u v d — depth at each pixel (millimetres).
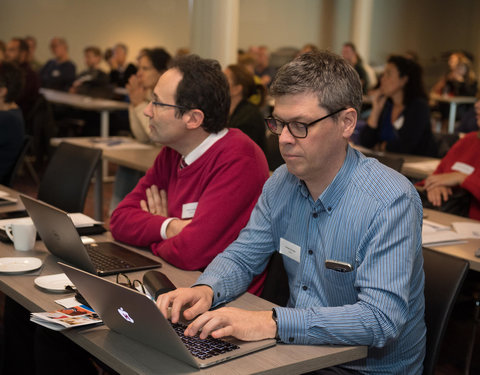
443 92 9414
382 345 1390
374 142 4617
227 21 5504
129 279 1756
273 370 1253
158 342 1278
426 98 4488
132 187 4145
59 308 1525
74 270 1333
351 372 1549
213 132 2066
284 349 1349
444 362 2797
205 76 2010
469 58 9938
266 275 1938
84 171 2867
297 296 1622
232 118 4094
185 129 2031
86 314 1478
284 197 1674
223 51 5531
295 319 1370
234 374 1213
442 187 3098
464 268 1643
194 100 1996
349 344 1379
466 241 2352
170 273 1864
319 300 1591
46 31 10992
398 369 1559
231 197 1975
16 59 8000
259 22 12367
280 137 1447
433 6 13531
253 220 1760
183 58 2055
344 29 13195
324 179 1521
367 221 1463
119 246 2096
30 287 1668
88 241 2123
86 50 9633
